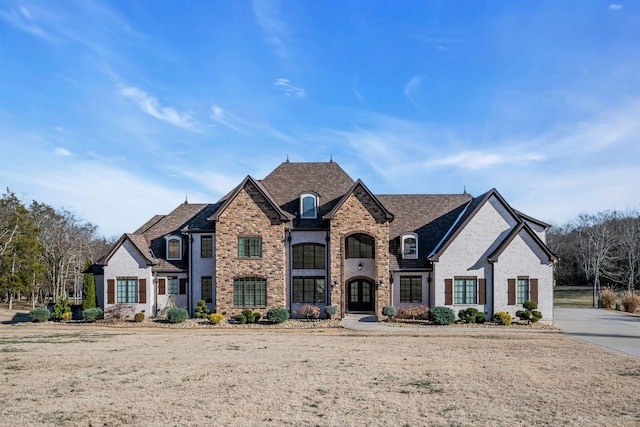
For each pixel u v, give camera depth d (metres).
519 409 13.56
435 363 19.75
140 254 36.38
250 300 35.25
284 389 15.52
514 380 16.88
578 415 13.05
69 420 12.54
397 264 35.84
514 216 34.34
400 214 39.38
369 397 14.66
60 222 65.75
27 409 13.45
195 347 23.84
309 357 20.98
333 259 35.06
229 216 35.50
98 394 14.94
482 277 34.06
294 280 36.12
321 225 36.50
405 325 32.34
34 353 22.09
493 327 31.67
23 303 65.31
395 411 13.33
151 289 36.47
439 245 35.81
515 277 33.91
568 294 71.94
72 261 64.88
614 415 13.05
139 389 15.52
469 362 20.00
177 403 13.99
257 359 20.50
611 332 30.08
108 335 28.77
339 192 38.66
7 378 17.11
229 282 35.19
